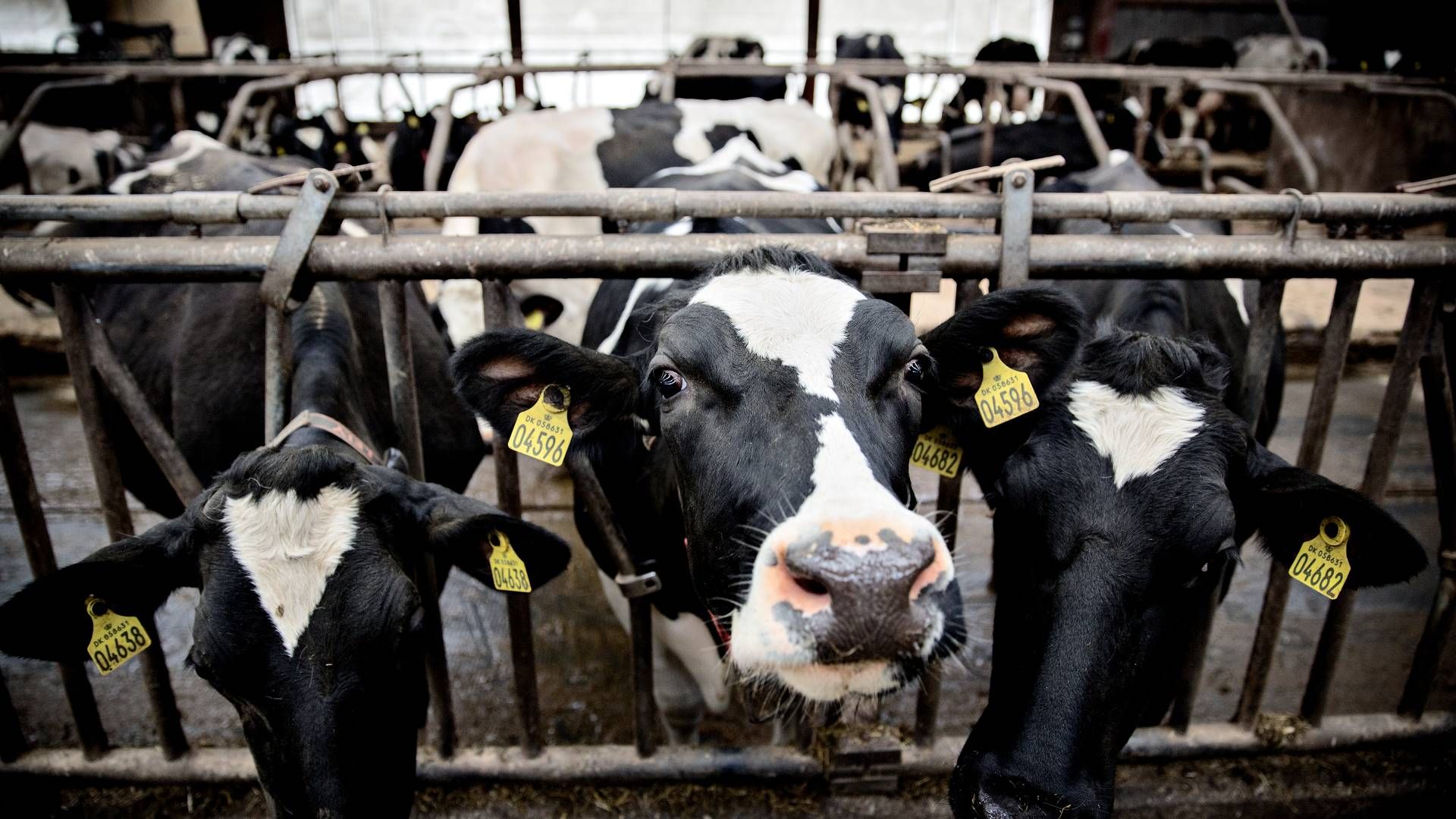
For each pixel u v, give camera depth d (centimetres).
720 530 156
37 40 1298
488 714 329
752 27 1789
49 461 503
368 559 170
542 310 466
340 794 162
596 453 205
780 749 263
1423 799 267
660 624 255
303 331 240
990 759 174
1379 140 824
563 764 261
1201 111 981
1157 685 185
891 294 223
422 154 827
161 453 233
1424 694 271
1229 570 243
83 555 420
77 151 833
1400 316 650
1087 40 1256
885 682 136
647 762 261
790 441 149
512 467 236
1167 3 1356
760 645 137
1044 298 177
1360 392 594
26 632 169
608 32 1791
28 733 314
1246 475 187
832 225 338
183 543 171
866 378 158
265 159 430
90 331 222
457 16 1759
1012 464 183
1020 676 175
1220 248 219
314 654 162
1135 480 174
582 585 406
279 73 629
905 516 137
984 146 680
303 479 174
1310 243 220
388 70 633
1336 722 274
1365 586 190
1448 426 245
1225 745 269
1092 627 168
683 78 953
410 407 235
